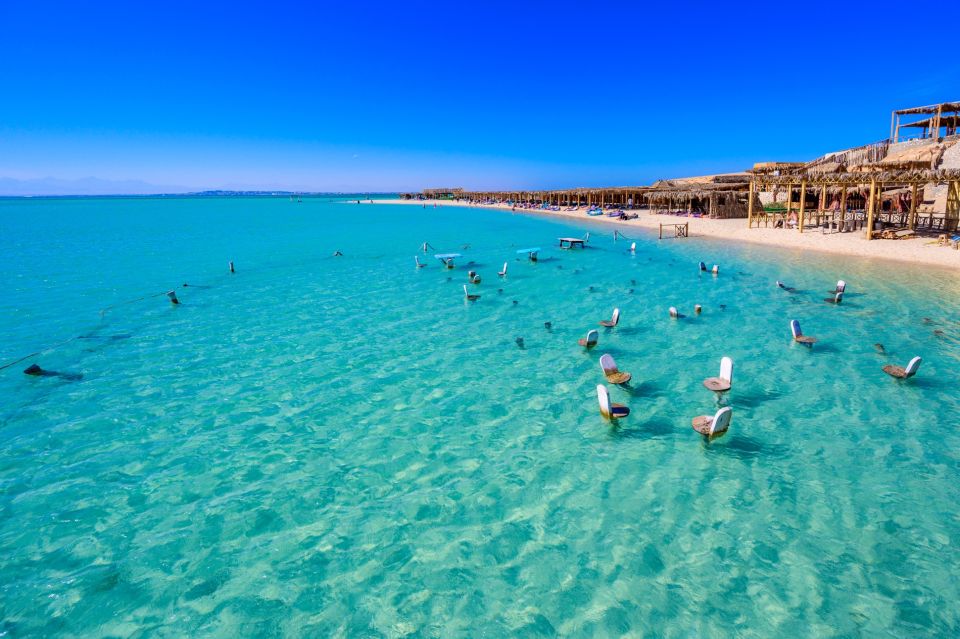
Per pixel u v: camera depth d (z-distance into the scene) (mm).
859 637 4934
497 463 8203
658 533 6473
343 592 5762
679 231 35938
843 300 16875
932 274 19906
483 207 94688
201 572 6117
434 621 5344
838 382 10586
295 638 5195
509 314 16844
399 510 7133
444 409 10148
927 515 6578
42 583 5988
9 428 9742
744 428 8914
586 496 7266
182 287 22516
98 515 7191
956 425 8727
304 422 9789
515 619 5320
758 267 23219
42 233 49406
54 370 12727
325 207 114500
